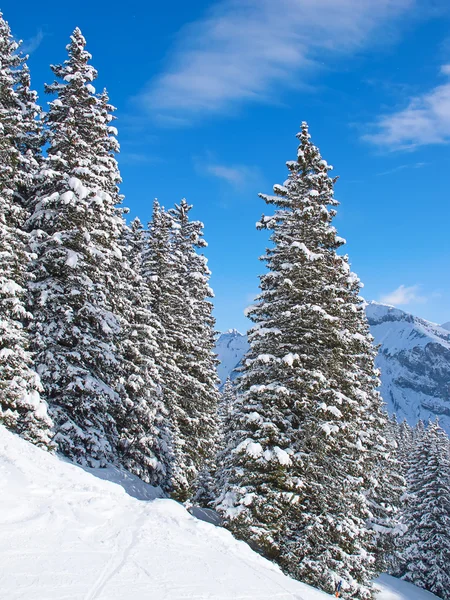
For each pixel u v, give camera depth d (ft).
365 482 78.07
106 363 64.95
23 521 28.60
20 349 54.29
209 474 117.29
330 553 50.42
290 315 57.16
